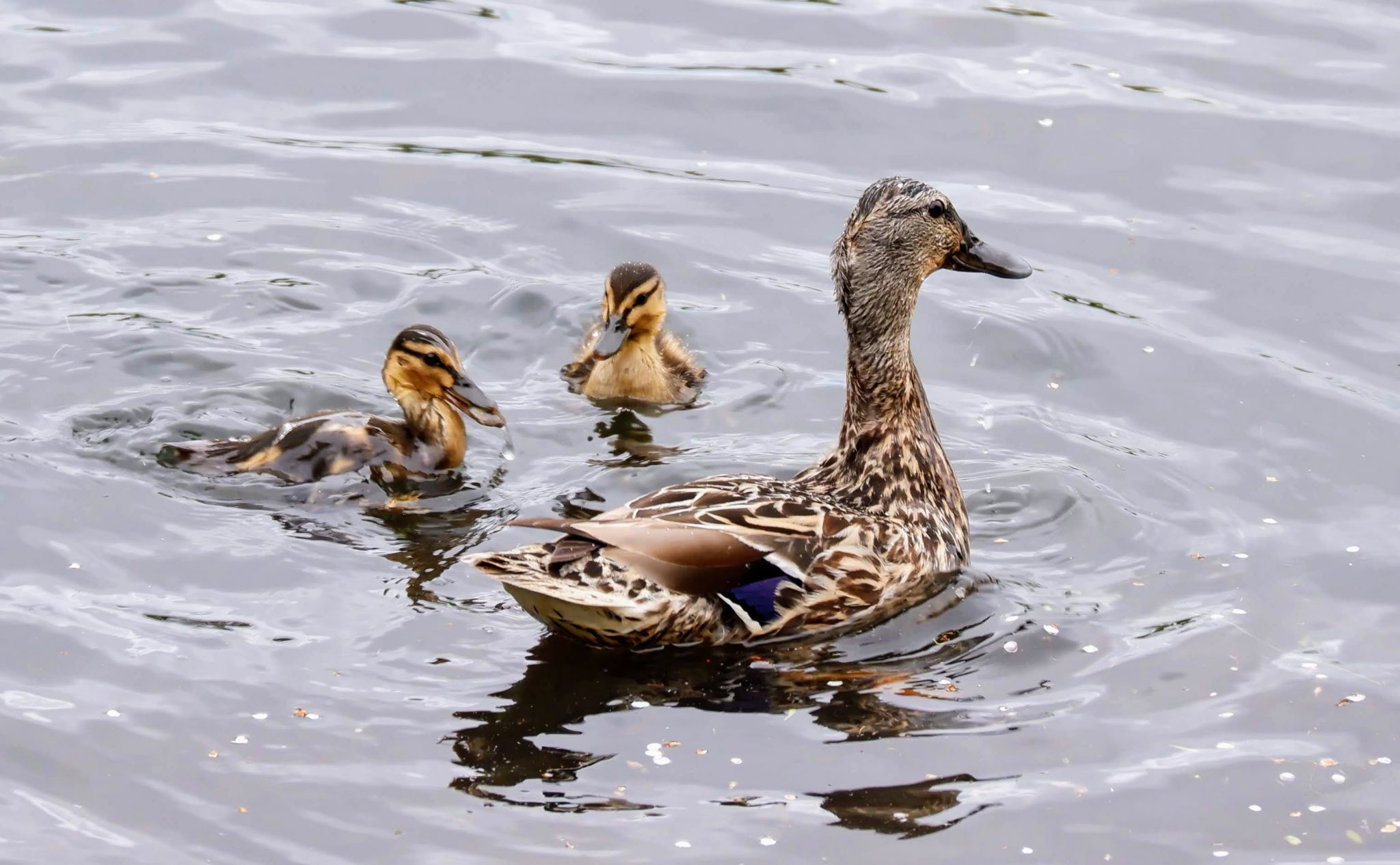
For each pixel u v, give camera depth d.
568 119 18.31
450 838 8.66
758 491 10.90
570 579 9.90
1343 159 17.48
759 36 20.06
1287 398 13.98
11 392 13.42
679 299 15.62
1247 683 10.27
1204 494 12.66
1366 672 10.41
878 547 11.03
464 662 10.21
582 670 10.20
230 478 12.41
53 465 12.36
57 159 17.22
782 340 15.12
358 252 16.08
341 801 8.91
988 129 18.09
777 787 9.16
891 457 11.61
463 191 17.08
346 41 19.77
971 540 12.09
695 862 8.54
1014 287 15.77
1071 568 11.71
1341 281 15.62
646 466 13.11
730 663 10.38
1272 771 9.45
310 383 14.10
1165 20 20.47
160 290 15.26
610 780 9.17
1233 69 19.25
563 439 13.66
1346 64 19.33
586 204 16.91
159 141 17.61
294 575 11.15
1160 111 18.38
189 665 10.01
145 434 13.02
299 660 10.14
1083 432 13.62
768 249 16.31
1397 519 12.31
